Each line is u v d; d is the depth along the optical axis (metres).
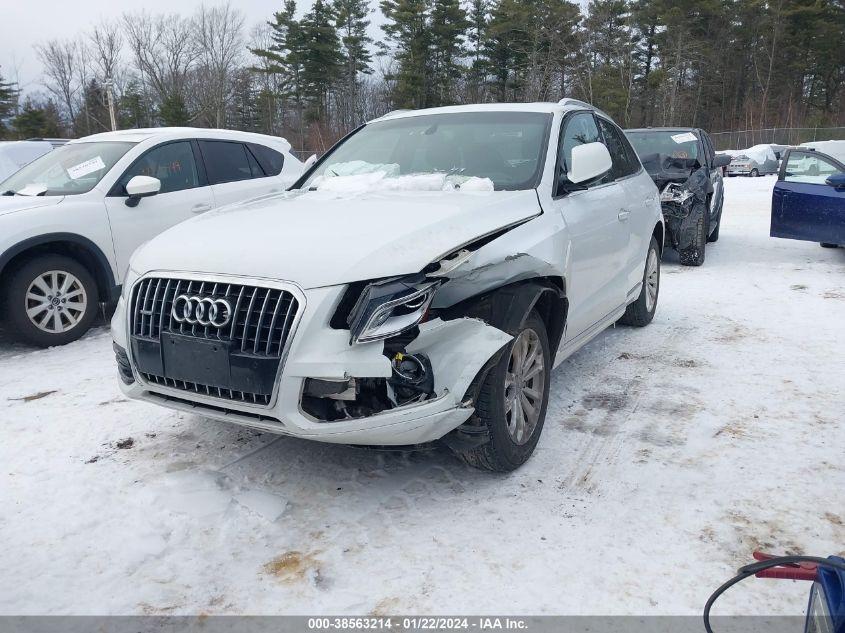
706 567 2.71
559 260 3.65
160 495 3.28
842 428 3.95
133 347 3.19
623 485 3.34
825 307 6.76
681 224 8.96
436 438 2.98
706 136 10.93
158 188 6.32
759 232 12.35
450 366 2.96
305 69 56.53
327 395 2.79
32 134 51.59
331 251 2.93
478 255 3.11
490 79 56.00
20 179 6.72
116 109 56.44
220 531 3.01
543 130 4.27
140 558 2.82
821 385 4.64
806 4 60.25
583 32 51.41
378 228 3.10
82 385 4.91
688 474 3.45
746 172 31.48
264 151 7.85
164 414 4.32
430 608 2.50
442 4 51.38
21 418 4.29
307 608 2.52
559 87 51.72
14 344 6.05
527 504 3.18
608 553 2.80
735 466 3.52
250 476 3.47
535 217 3.65
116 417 4.29
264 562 2.79
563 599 2.54
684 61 53.69
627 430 3.98
